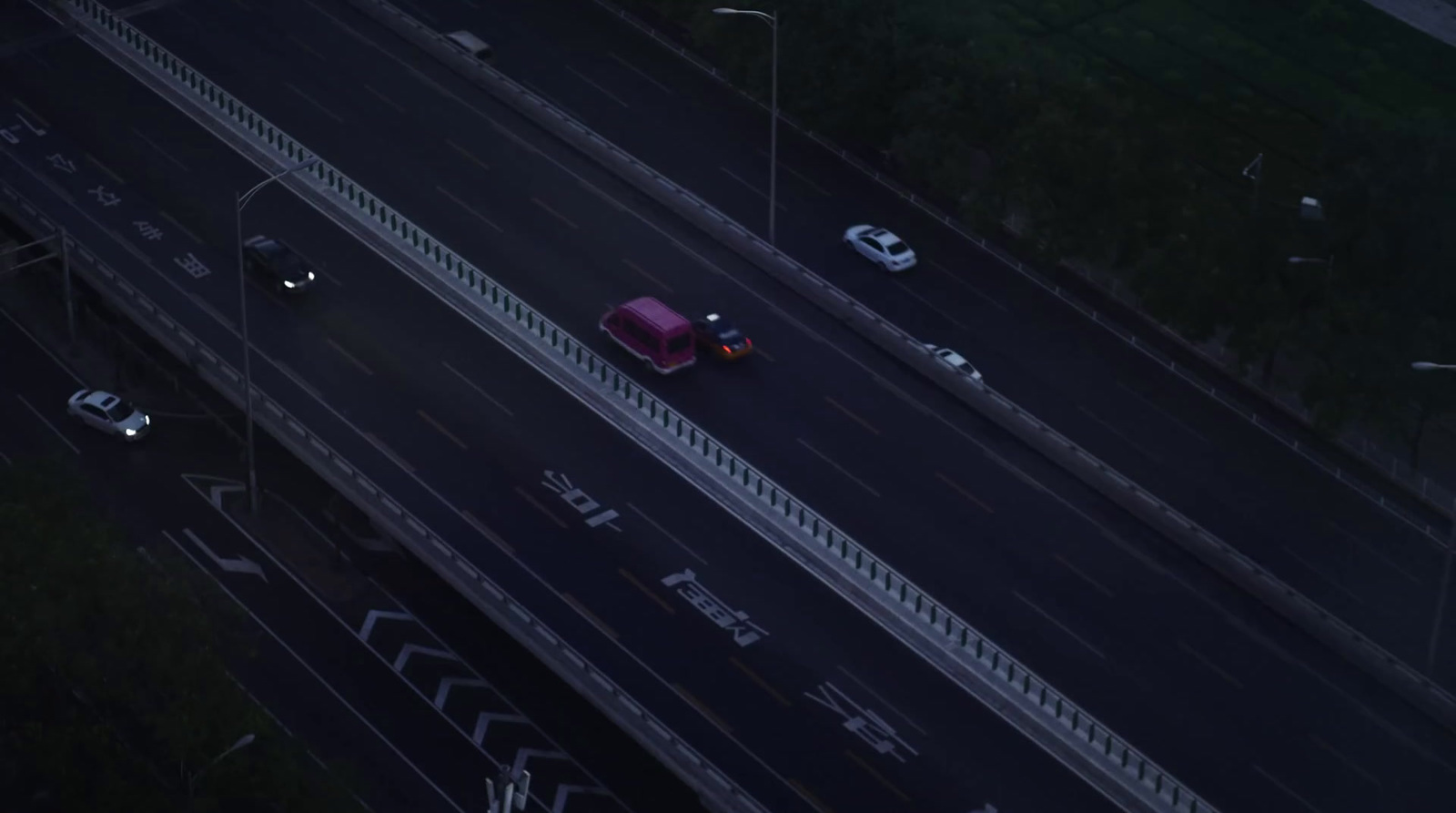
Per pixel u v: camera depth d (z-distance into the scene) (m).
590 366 112.50
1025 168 121.88
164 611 81.62
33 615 78.12
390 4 148.75
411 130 134.88
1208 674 95.56
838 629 96.88
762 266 123.56
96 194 126.81
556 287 120.81
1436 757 91.69
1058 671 95.12
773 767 89.50
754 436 109.38
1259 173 120.25
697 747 90.38
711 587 98.94
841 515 104.06
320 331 116.12
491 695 96.38
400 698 95.88
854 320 118.56
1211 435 111.94
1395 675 95.12
